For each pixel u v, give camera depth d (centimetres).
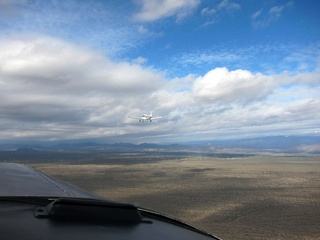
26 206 561
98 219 509
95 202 534
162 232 509
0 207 545
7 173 923
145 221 546
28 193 667
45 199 605
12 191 671
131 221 531
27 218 491
